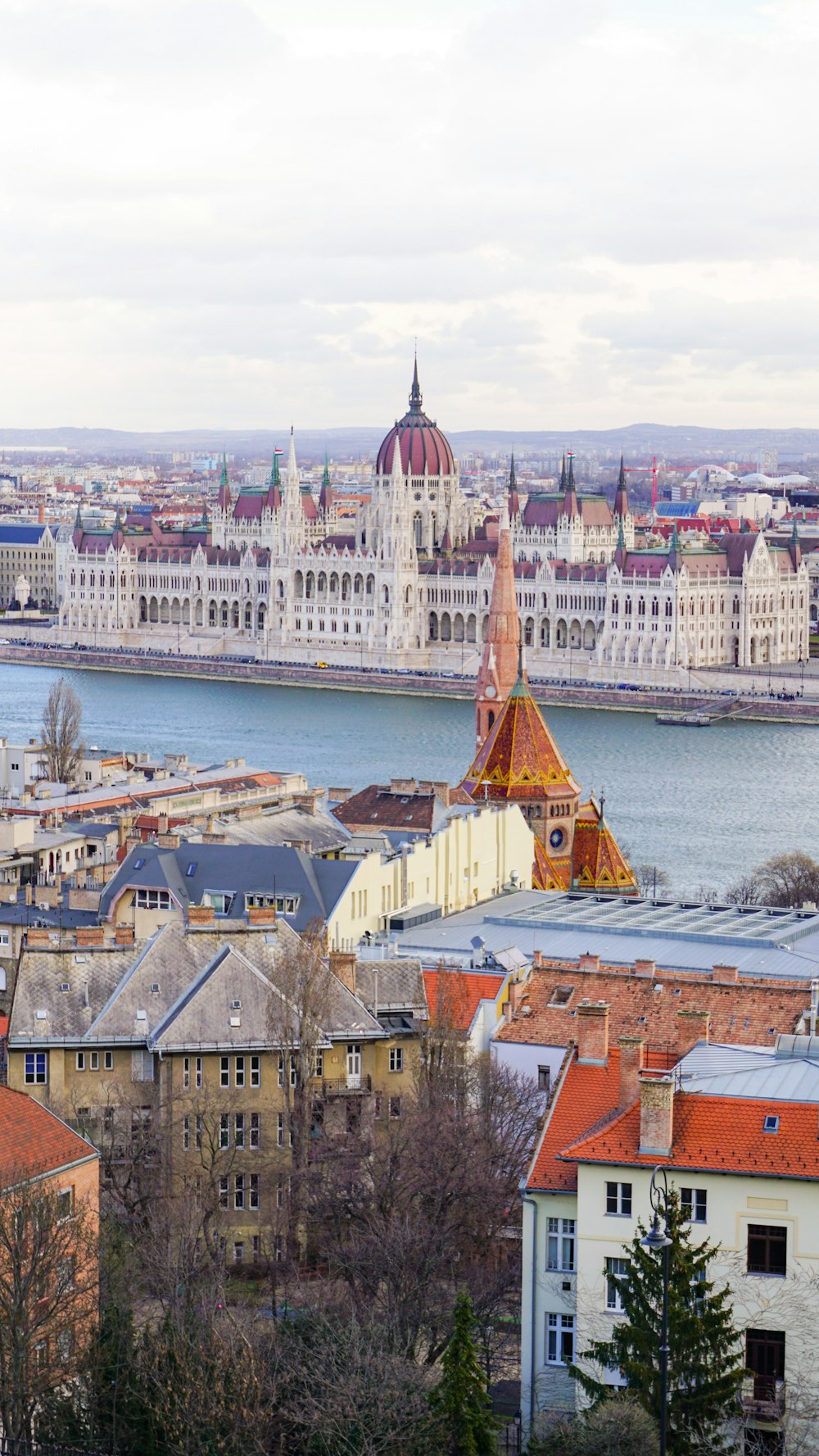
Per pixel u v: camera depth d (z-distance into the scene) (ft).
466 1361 587.27
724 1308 591.37
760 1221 593.83
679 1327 568.41
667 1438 560.61
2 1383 579.48
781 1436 574.56
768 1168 592.19
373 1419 580.71
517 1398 645.92
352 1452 574.15
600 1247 609.01
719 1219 597.11
